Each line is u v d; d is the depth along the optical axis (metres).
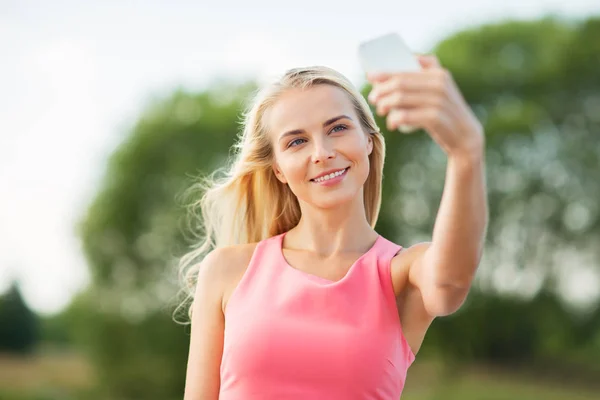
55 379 17.50
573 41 15.65
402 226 14.54
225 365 2.05
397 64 1.40
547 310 15.43
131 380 14.93
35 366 19.28
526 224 15.30
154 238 14.58
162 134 14.73
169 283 14.49
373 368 1.93
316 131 2.01
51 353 21.28
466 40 16.06
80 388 16.36
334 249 2.10
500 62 15.78
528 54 15.77
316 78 2.06
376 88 1.38
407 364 2.04
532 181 15.24
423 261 1.89
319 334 1.95
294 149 2.04
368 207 2.27
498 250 15.30
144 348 14.79
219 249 2.27
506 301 15.34
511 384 15.48
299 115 2.02
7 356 20.88
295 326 1.97
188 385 2.20
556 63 15.55
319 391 1.93
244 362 1.99
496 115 15.36
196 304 2.24
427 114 1.37
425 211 14.55
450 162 1.48
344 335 1.94
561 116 15.47
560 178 15.27
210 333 2.19
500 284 15.31
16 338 21.06
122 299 14.79
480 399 14.79
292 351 1.95
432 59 1.42
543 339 15.72
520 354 15.71
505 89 15.59
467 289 1.70
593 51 15.48
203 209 2.66
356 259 2.07
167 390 14.81
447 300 1.75
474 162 1.45
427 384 15.73
